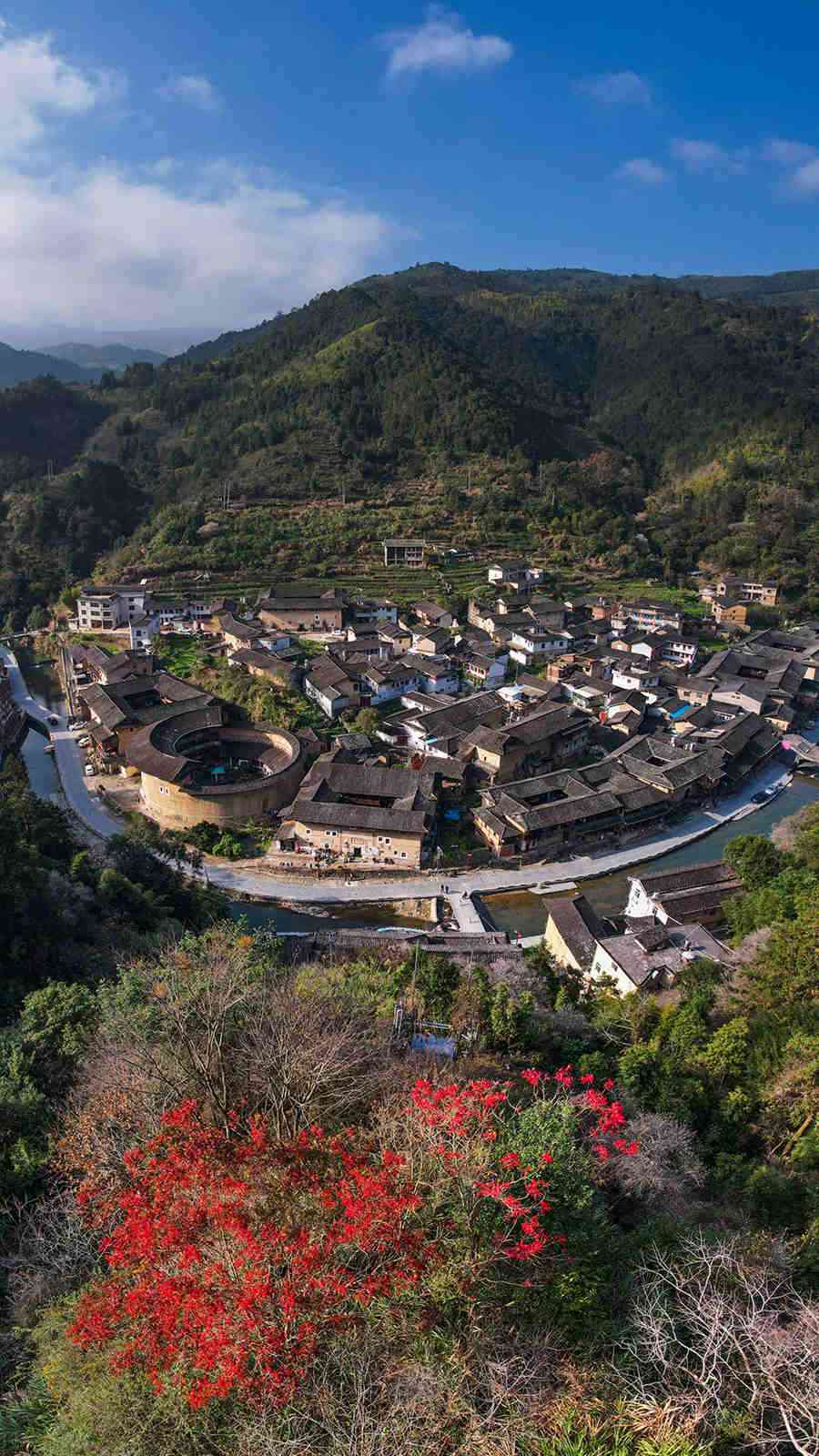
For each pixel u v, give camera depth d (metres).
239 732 80.44
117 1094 20.16
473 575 129.50
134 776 79.00
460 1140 15.41
